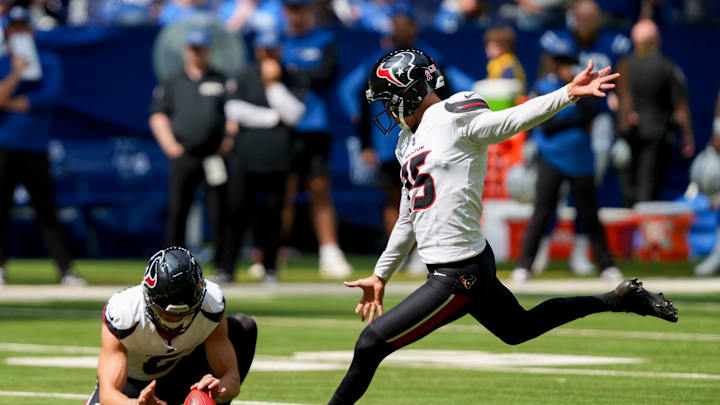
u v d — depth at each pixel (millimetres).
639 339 36094
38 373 29891
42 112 53375
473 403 25281
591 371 29578
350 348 34219
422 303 21531
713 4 80750
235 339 22109
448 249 21547
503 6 78688
